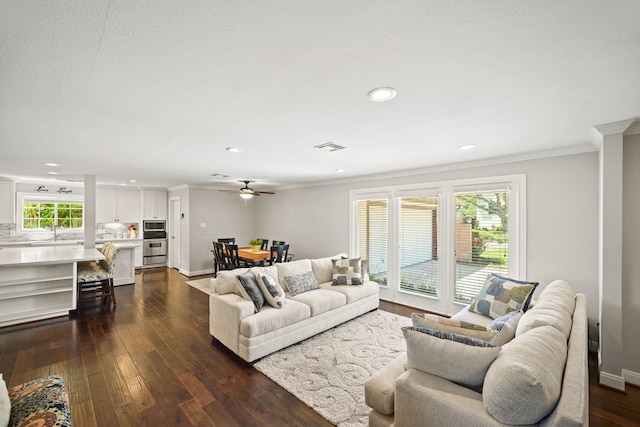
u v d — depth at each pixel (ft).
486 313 10.00
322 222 20.86
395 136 9.23
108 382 8.39
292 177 18.92
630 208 8.70
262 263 20.54
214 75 5.26
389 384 5.68
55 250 17.28
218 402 7.56
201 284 20.47
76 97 6.16
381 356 10.03
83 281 14.75
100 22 3.77
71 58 4.65
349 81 5.52
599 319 9.70
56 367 9.18
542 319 5.94
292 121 7.77
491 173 12.88
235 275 11.49
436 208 14.92
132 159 12.96
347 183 19.15
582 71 5.13
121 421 6.83
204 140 9.68
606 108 6.88
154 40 4.19
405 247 16.17
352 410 7.26
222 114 7.23
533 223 11.75
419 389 4.82
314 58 4.72
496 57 4.69
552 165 11.31
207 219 24.71
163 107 6.75
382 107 6.81
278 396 7.84
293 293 12.64
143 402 7.53
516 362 4.18
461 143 10.09
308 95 6.13
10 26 3.81
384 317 13.96
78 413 7.08
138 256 25.85
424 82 5.57
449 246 14.30
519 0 3.41
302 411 7.26
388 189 16.83
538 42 4.27
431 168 14.76
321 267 15.03
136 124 7.98
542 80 5.48
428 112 7.14
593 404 7.80
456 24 3.85
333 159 12.83
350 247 18.76
